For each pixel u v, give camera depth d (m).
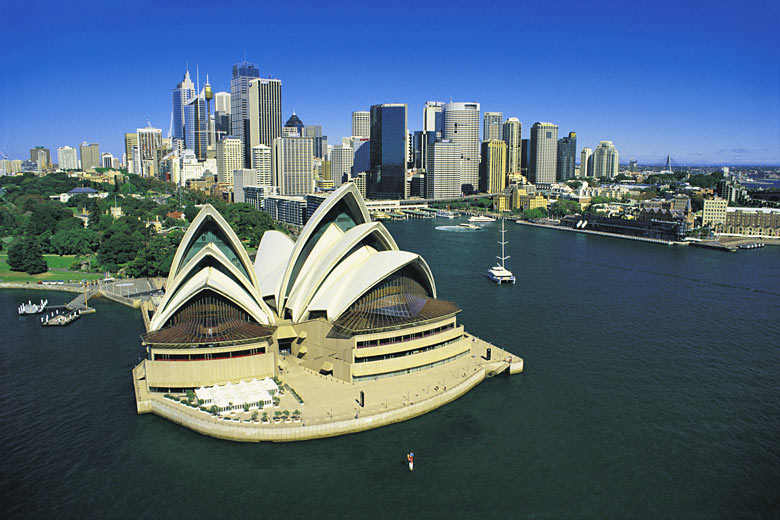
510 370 137.00
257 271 163.38
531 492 90.06
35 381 131.00
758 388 129.12
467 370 132.00
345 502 87.19
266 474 94.12
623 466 97.38
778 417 115.00
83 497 88.38
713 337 166.50
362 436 106.19
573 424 111.81
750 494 89.81
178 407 111.94
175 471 94.94
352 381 124.38
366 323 127.38
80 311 191.88
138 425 109.94
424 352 131.62
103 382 130.50
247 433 103.56
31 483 91.88
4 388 127.06
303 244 140.75
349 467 96.31
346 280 138.00
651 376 136.00
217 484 91.44
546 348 156.00
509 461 98.62
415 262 141.75
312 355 134.88
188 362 118.50
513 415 115.44
